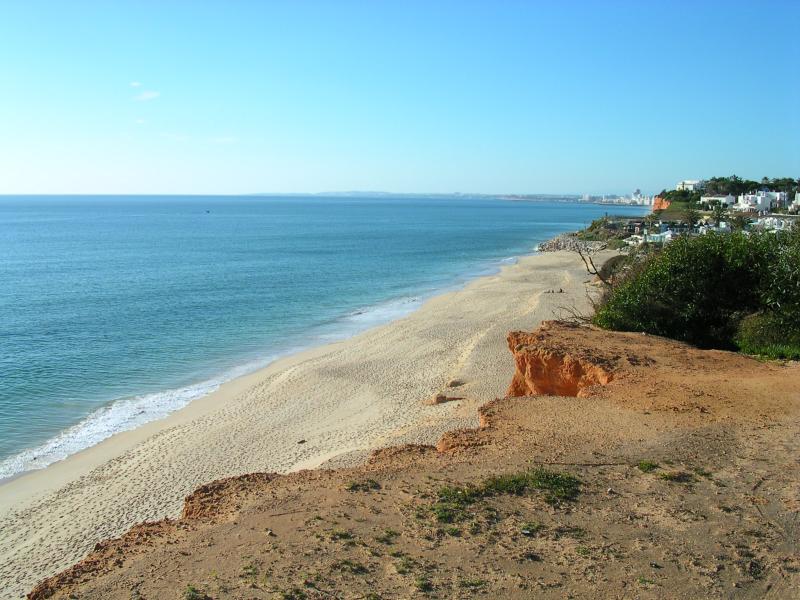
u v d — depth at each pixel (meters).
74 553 12.70
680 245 20.73
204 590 6.11
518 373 15.40
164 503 14.72
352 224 152.75
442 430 16.55
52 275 55.03
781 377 13.10
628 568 6.27
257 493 8.56
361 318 37.88
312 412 20.83
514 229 138.38
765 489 7.96
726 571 6.20
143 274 56.38
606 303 21.64
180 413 21.31
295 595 5.93
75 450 18.27
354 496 8.17
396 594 5.92
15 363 27.03
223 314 38.62
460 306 40.09
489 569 6.31
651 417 10.68
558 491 7.97
